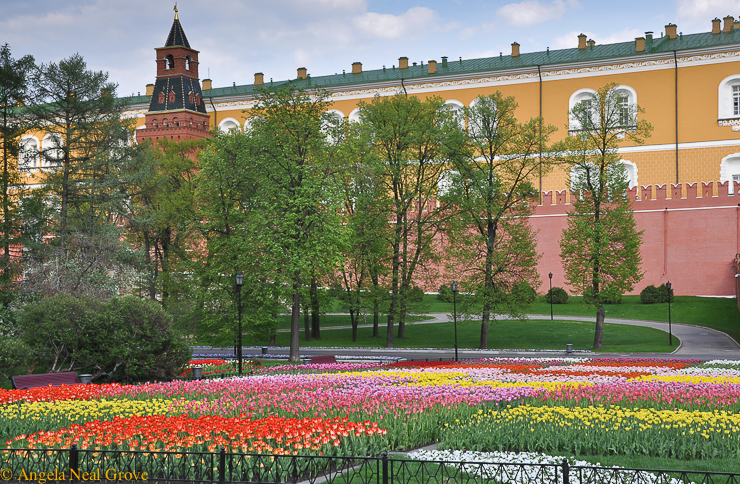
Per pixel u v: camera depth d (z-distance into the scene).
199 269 35.75
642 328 41.91
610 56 59.03
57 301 23.17
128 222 42.44
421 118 40.81
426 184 41.62
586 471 10.50
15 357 20.66
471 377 21.06
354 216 38.97
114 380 23.62
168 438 12.05
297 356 30.62
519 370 23.56
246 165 34.06
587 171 39.94
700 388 17.17
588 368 24.86
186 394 18.17
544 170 40.75
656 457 11.69
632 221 38.69
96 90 39.75
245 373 25.89
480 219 40.56
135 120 44.44
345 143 35.09
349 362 30.36
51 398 17.59
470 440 12.64
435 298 55.75
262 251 32.09
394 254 40.34
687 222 50.56
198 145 52.62
